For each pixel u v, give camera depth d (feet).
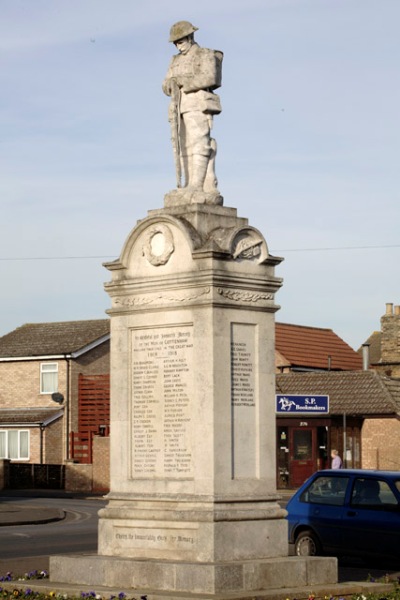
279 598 49.16
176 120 57.00
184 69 57.00
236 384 53.11
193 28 57.31
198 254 52.54
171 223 53.93
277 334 215.10
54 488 181.98
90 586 51.78
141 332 55.01
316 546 71.05
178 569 49.88
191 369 53.01
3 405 204.54
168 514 52.60
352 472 71.51
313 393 173.58
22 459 197.98
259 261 54.39
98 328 206.80
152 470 54.13
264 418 53.88
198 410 52.47
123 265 55.57
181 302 53.26
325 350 220.02
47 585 52.54
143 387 54.75
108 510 54.75
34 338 208.33
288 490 158.81
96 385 189.47
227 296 52.90
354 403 168.66
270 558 52.65
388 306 210.18
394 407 165.68
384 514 68.64
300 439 162.09
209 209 54.49
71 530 100.89
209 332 52.29
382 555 68.33
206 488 51.90
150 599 47.88
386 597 50.98
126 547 53.93
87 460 189.16
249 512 52.37
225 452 52.26
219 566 49.24
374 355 261.85
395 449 164.66
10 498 157.58
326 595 50.85
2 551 81.10
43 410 199.93
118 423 55.47
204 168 56.70
